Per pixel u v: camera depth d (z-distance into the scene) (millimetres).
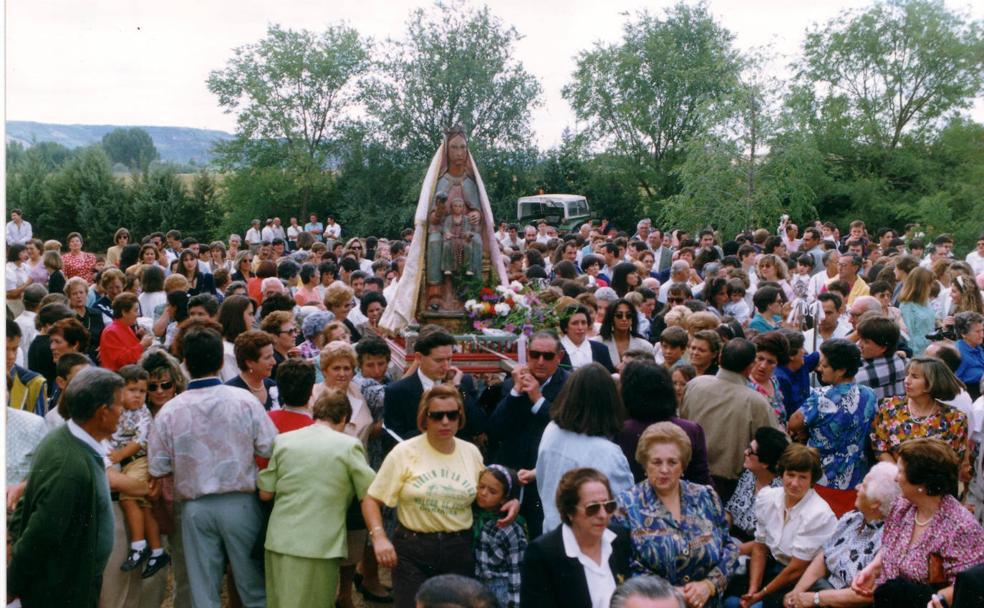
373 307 8484
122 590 5129
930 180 30578
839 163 32906
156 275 9805
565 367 6633
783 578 4871
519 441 5344
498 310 7254
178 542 5336
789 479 4832
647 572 4160
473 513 4816
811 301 10031
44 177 37125
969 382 7164
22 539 4383
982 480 5863
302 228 33031
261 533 5109
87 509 4469
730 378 5535
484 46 37625
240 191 40156
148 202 37500
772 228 23844
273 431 5125
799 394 6531
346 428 5910
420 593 3043
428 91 37625
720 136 24203
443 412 4699
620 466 4484
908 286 8492
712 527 4262
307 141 40969
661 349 7305
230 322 6734
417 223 7707
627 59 37156
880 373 6418
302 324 7730
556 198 30125
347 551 5492
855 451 5652
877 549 4562
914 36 30938
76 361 5730
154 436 4953
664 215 25594
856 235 15672
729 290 9023
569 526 3910
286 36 39844
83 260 13586
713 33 37438
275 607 4879
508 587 4695
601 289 8281
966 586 3791
